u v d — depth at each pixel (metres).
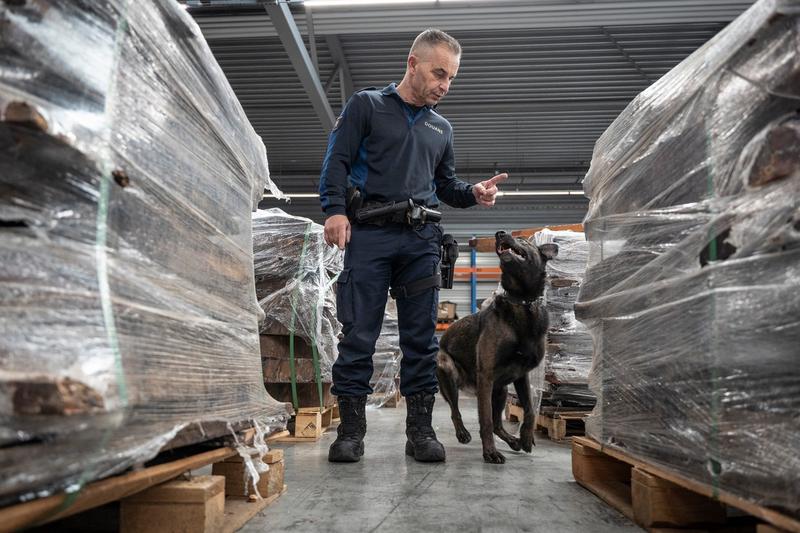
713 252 1.42
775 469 1.19
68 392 0.88
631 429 1.91
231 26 6.30
